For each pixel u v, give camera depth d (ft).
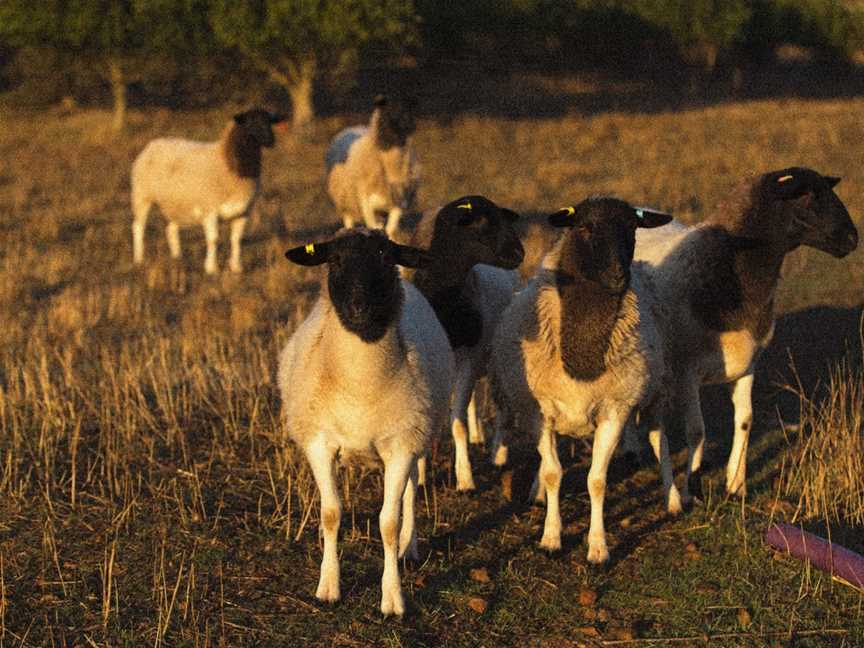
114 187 75.51
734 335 25.00
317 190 71.56
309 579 21.36
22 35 114.42
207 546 22.68
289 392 20.56
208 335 37.04
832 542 23.03
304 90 111.45
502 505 25.40
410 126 49.96
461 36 140.56
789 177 24.25
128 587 20.90
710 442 29.73
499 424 27.17
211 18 110.42
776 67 185.16
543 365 22.35
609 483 26.96
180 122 117.91
